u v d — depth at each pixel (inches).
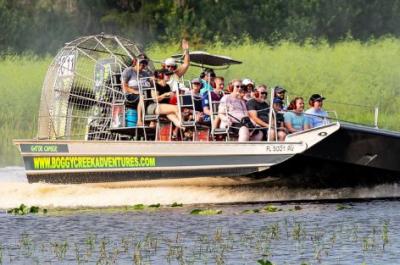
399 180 1786.4
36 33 4175.7
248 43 3713.1
